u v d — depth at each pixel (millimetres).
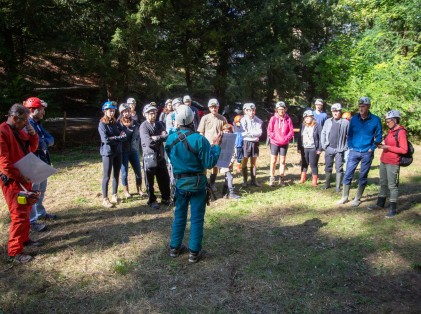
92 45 12984
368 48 14594
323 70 15156
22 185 4098
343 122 7117
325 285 3744
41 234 5008
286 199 6707
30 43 13609
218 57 17219
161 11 12828
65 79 21359
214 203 6477
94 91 22109
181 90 16500
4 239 4781
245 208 6172
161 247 4609
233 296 3541
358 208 6195
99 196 6969
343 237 4945
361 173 6195
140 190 7000
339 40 15156
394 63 13789
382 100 13055
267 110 17359
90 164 10297
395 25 15961
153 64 13531
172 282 3799
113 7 13133
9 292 3570
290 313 3281
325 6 17203
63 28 13055
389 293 3619
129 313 3277
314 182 7785
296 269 4055
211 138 6656
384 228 5238
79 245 4656
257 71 15461
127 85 14070
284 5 17078
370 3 16562
